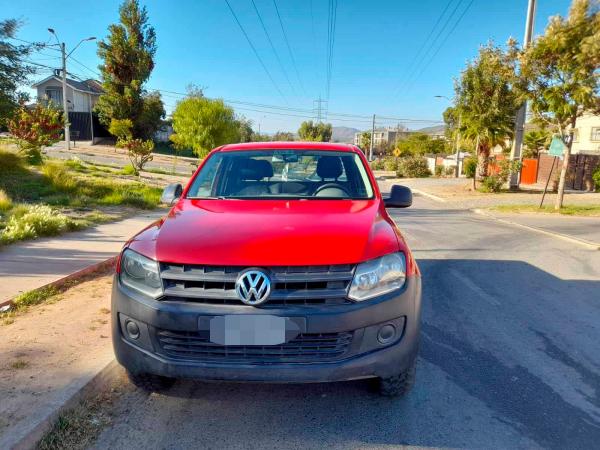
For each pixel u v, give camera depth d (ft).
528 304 18.74
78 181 51.29
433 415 10.55
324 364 9.14
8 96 47.70
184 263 9.34
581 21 43.57
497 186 76.64
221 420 10.26
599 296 19.92
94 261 21.59
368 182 14.26
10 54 45.60
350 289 9.23
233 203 12.79
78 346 12.87
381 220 11.58
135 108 159.84
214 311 9.01
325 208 12.14
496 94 71.92
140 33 163.22
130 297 9.67
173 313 9.13
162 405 10.80
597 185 75.77
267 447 9.36
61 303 16.47
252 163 14.80
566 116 48.67
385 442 9.55
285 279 9.05
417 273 10.40
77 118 171.53
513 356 13.79
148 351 9.55
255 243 9.64
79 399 10.48
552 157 89.25
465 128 79.41
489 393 11.59
